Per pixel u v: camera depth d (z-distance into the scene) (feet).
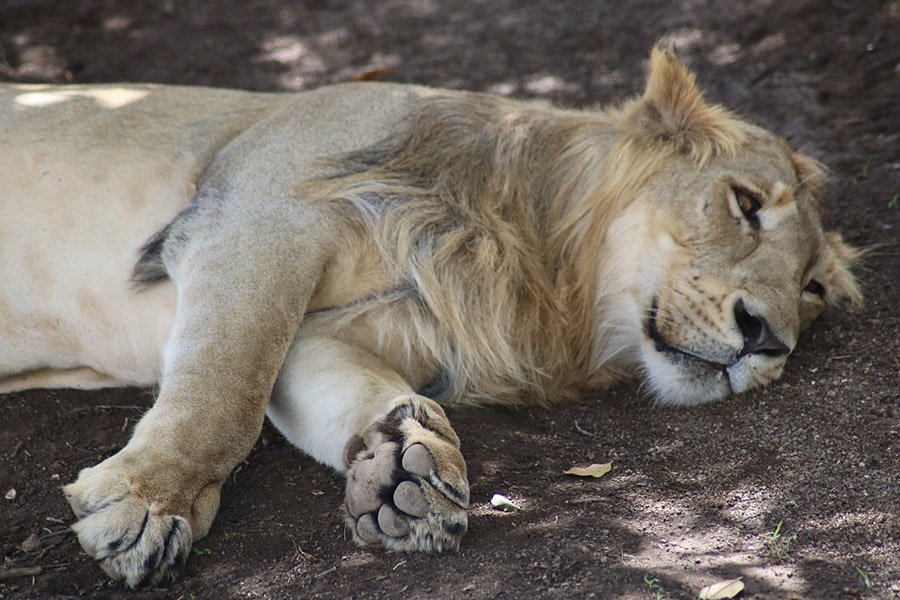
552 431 31.91
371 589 24.11
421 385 32.58
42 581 25.29
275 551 25.79
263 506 27.58
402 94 34.27
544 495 27.91
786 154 35.22
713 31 59.11
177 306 30.04
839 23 56.90
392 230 31.37
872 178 45.60
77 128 33.86
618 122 35.17
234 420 27.09
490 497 27.73
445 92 35.12
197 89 36.35
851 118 50.11
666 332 32.12
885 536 25.46
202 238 30.91
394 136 33.06
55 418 31.86
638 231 33.09
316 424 28.91
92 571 25.54
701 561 24.62
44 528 27.20
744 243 31.99
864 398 31.12
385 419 26.66
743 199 32.63
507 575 24.18
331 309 31.30
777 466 28.63
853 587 23.49
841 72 53.47
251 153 32.58
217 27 62.90
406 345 31.63
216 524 26.84
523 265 33.01
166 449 25.84
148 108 34.81
